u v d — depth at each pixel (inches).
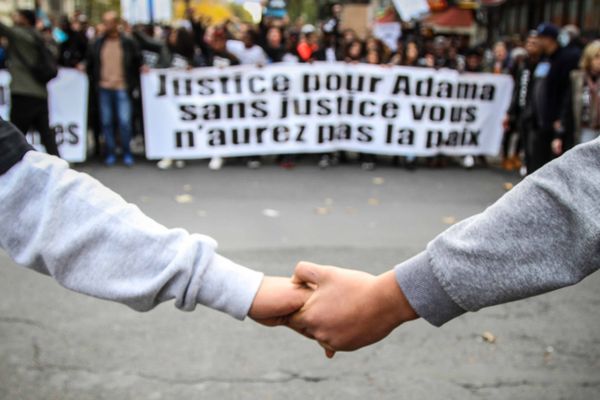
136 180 336.5
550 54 288.2
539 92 296.5
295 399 124.3
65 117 381.4
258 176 354.6
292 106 386.9
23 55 322.7
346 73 386.3
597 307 171.0
